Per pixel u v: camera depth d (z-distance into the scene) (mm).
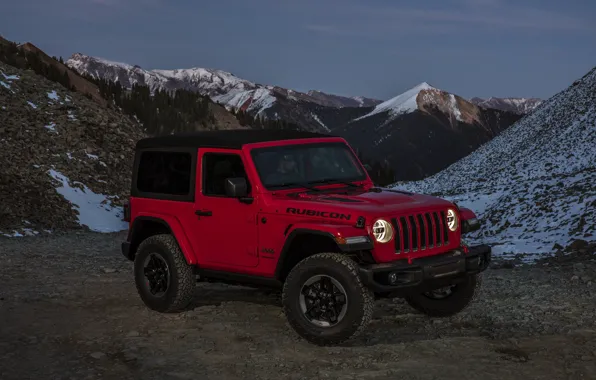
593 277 10414
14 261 13812
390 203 6629
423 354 6191
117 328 7305
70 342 6754
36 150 30656
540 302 8547
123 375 5699
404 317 7805
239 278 7312
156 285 8023
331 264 6250
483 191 29359
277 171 7195
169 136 8195
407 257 6449
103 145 35344
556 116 79312
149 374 5715
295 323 6523
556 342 6523
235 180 6801
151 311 8141
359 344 6566
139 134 40594
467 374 5590
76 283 10578
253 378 5578
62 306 8555
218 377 5613
